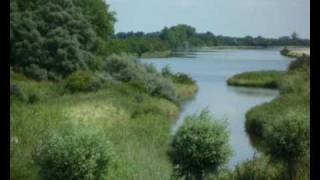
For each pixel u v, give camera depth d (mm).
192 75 89875
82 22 63750
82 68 60094
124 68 58188
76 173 19547
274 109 39281
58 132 21219
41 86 52938
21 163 22484
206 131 21609
